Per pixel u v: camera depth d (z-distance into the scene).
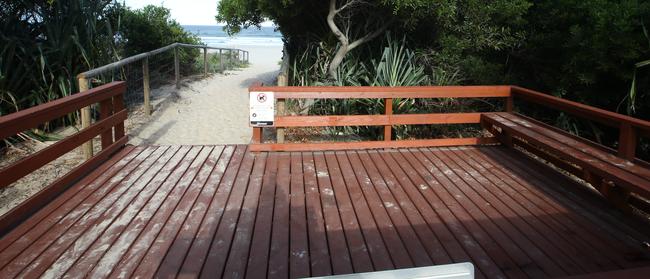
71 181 3.82
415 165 4.51
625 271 1.21
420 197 3.67
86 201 3.48
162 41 11.57
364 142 5.03
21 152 5.47
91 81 6.39
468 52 7.49
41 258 2.65
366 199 3.62
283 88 4.77
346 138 6.58
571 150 3.84
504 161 4.66
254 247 2.83
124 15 8.74
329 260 2.69
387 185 3.94
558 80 6.96
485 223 3.21
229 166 4.42
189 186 3.85
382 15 6.97
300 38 8.59
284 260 2.69
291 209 3.41
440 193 3.76
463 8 7.20
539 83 7.50
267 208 3.43
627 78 6.07
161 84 10.20
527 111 7.74
